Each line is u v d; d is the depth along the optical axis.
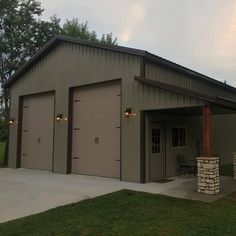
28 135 14.80
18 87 15.34
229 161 16.64
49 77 13.68
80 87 12.45
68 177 11.47
